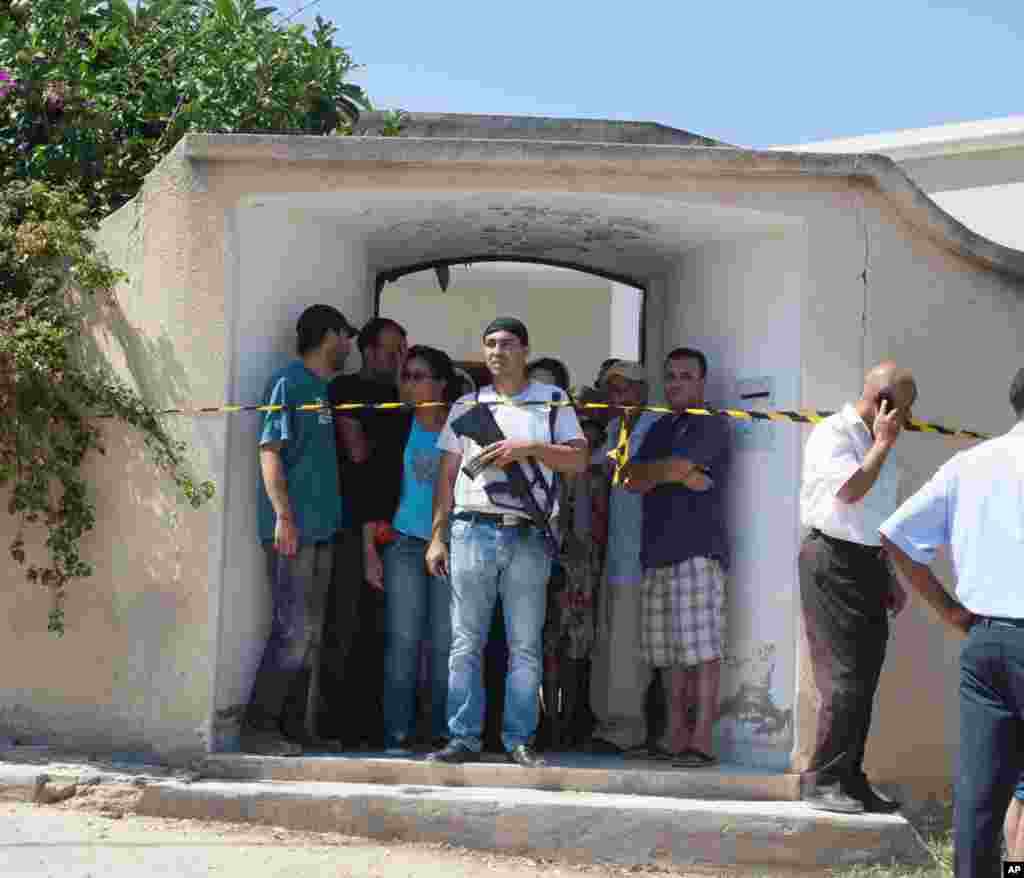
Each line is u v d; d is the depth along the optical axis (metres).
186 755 6.37
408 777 6.27
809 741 6.49
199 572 6.42
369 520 6.89
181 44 8.03
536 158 6.50
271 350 6.78
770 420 6.67
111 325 6.64
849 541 6.16
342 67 8.30
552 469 6.45
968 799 4.46
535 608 6.41
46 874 5.11
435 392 6.82
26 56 7.71
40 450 6.55
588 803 6.02
